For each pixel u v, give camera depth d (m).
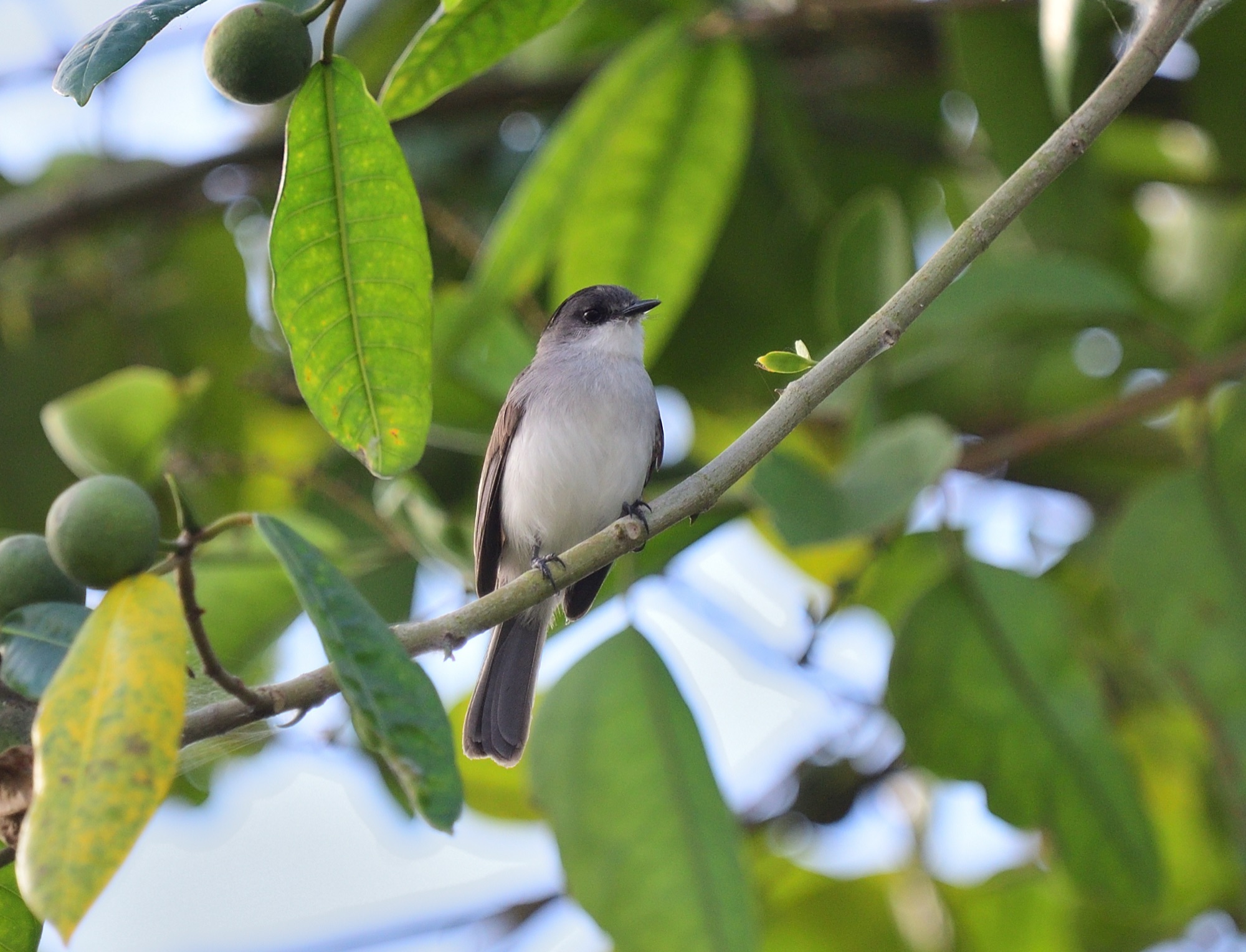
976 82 10.23
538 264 10.23
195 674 6.09
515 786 11.59
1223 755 9.12
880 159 13.18
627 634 8.67
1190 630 9.34
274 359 13.55
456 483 12.55
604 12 12.07
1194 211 13.64
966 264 5.96
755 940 8.08
